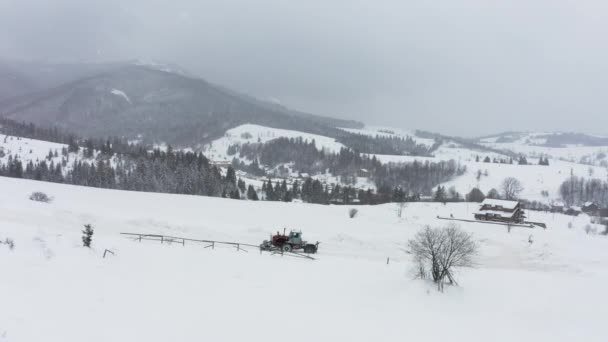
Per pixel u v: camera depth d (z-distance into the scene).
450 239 25.14
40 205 40.41
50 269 17.42
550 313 21.58
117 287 17.30
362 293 21.56
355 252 39.22
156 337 13.31
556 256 45.50
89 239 22.66
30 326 12.16
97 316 14.01
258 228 44.38
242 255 28.81
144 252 24.80
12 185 52.31
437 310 19.91
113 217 41.50
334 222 53.84
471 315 19.88
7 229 22.16
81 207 45.12
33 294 14.49
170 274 20.80
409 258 38.50
